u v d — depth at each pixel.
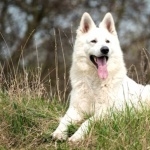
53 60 15.81
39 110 6.86
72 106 6.61
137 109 6.21
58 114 6.95
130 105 6.41
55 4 17.14
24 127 6.34
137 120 5.86
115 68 6.69
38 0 17.05
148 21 17.47
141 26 17.44
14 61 15.24
